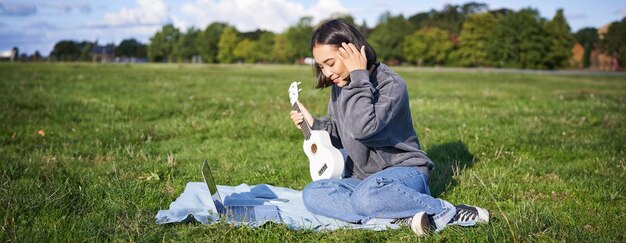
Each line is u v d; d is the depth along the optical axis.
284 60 83.94
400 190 3.15
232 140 6.41
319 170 3.81
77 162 5.04
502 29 59.97
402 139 3.44
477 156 5.46
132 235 2.96
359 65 3.23
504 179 4.44
